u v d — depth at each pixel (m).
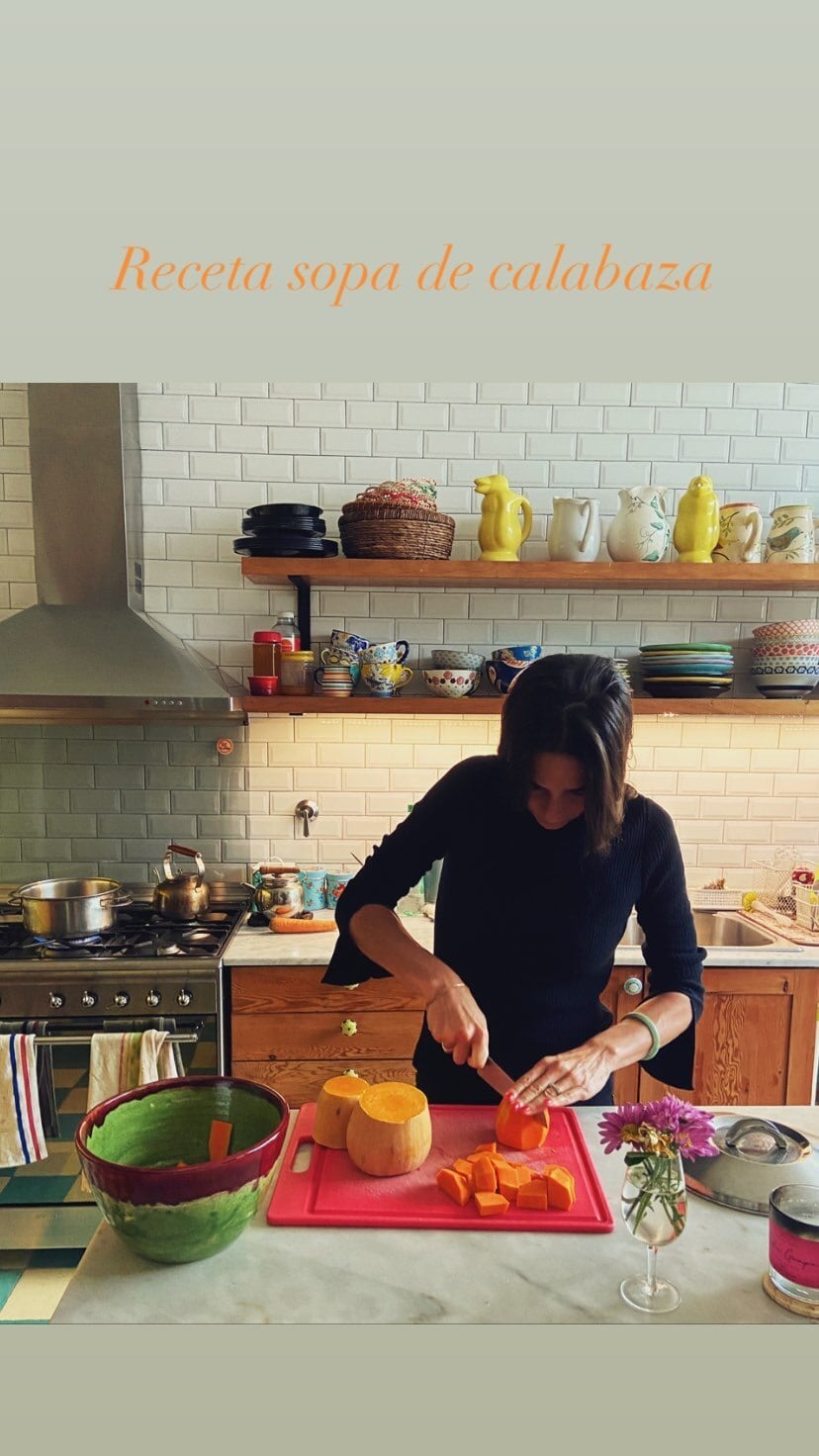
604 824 1.18
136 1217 0.84
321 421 2.70
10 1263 2.17
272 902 2.48
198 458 2.70
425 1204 1.00
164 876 2.68
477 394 2.71
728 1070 2.25
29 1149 2.03
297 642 2.62
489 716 2.76
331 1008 2.21
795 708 2.44
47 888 2.57
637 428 2.73
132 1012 2.14
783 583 2.48
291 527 2.34
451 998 1.22
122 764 2.75
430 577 2.35
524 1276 0.88
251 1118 1.06
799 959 2.21
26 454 2.67
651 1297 0.85
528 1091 1.13
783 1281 0.85
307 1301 0.83
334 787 2.77
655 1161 0.84
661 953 1.37
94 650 2.36
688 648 2.49
